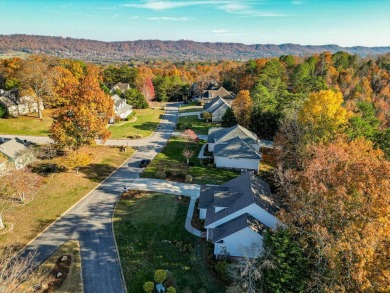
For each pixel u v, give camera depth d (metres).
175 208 37.97
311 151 33.81
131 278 26.81
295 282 22.39
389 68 114.88
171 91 126.50
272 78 94.31
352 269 20.34
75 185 43.44
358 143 35.25
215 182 45.44
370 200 22.61
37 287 25.05
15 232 32.44
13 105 75.38
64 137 45.28
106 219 35.66
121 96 103.94
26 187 39.88
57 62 106.38
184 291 25.28
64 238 31.95
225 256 28.69
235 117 67.56
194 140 63.38
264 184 36.78
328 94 44.31
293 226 24.05
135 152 58.50
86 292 25.12
